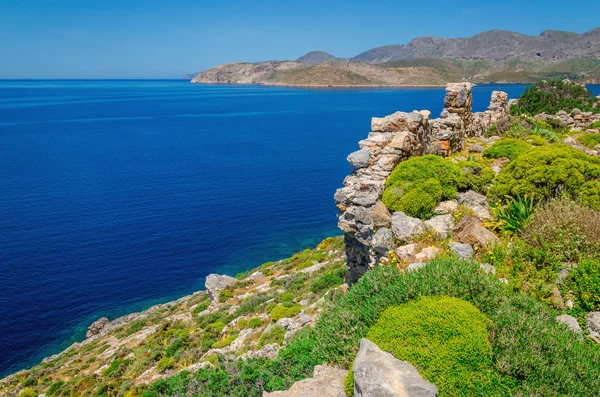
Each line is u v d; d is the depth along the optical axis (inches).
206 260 2107.5
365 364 279.9
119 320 1583.4
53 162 4124.0
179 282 1908.2
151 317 1520.7
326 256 1659.7
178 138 5797.2
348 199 652.1
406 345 298.5
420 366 283.9
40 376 1197.7
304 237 2373.3
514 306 335.0
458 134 1019.9
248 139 5713.6
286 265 1713.8
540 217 517.3
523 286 419.2
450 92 1101.1
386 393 256.1
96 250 2164.1
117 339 1381.6
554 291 402.0
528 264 455.8
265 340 812.0
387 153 696.4
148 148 5012.3
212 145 5255.9
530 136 1144.8
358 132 6230.3
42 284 1846.7
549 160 634.8
